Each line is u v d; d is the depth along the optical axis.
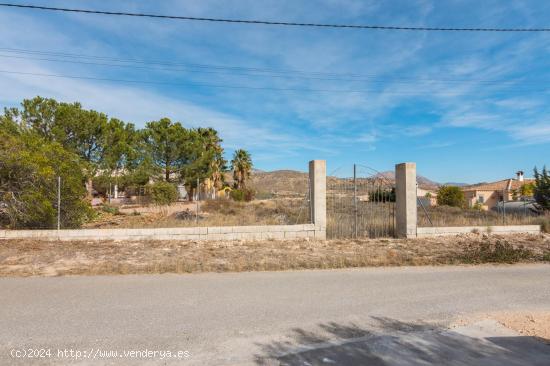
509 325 5.12
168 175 35.72
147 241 11.83
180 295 6.44
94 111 30.28
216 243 11.84
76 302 5.98
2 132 12.80
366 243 12.36
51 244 10.98
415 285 7.34
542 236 14.31
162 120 35.25
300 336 4.71
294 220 15.93
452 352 4.26
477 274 8.38
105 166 30.30
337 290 6.91
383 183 14.49
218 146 46.16
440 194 38.62
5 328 4.85
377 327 5.05
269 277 7.88
